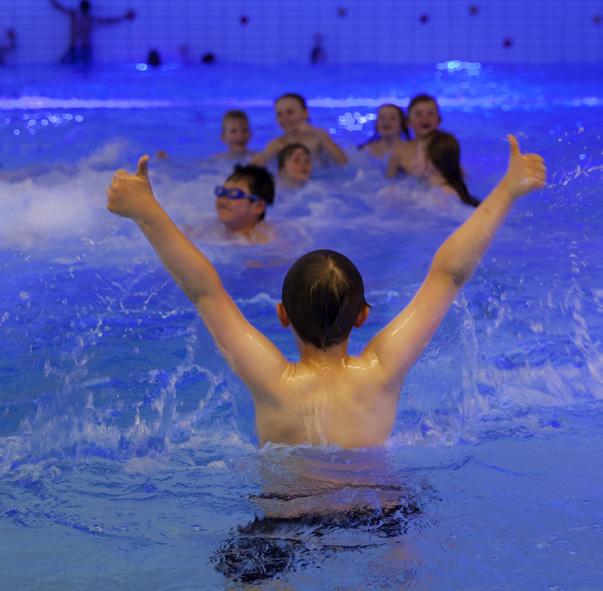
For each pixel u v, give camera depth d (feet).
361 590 5.58
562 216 15.52
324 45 49.96
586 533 6.22
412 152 21.07
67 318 11.44
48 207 17.19
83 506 6.79
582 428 8.18
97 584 5.73
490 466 7.30
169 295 12.46
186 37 49.85
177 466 7.42
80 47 48.80
